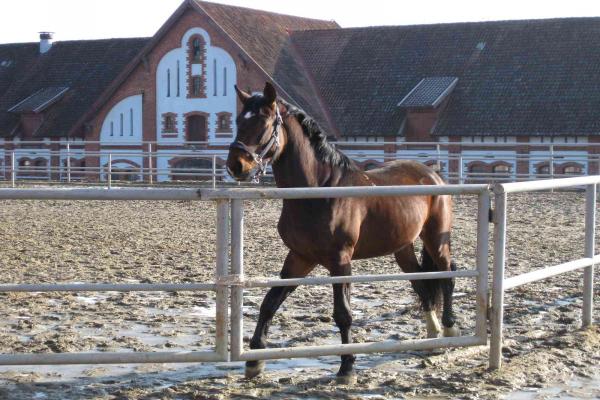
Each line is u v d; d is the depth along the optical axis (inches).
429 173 387.9
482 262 329.4
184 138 2054.6
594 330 399.9
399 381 318.7
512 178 1453.0
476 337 330.6
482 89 1838.1
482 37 1953.7
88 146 2122.3
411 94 1861.5
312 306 456.8
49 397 300.5
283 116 321.1
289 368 341.1
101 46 2375.7
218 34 2004.2
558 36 1882.4
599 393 306.0
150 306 460.1
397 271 567.2
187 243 727.7
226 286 295.3
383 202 339.0
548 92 1777.8
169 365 343.9
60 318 427.8
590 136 1678.2
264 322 325.7
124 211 1032.2
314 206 314.0
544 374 328.5
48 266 592.1
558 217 949.8
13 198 277.7
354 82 1968.5
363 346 312.5
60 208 1074.1
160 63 2075.5
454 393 305.7
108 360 290.0
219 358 297.7
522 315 435.5
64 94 2247.8
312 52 2082.9
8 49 2498.8
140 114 2098.9
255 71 1963.6
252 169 313.4
